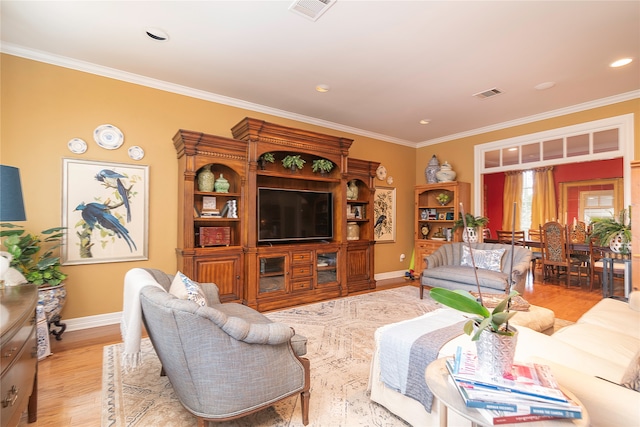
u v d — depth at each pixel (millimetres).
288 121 4629
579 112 4234
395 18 2402
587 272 5523
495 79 3455
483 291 3518
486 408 964
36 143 2926
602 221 4047
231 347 1464
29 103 2902
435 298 1122
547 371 1106
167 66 3197
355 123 5090
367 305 3984
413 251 6301
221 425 1693
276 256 3900
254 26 2512
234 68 3230
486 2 2215
